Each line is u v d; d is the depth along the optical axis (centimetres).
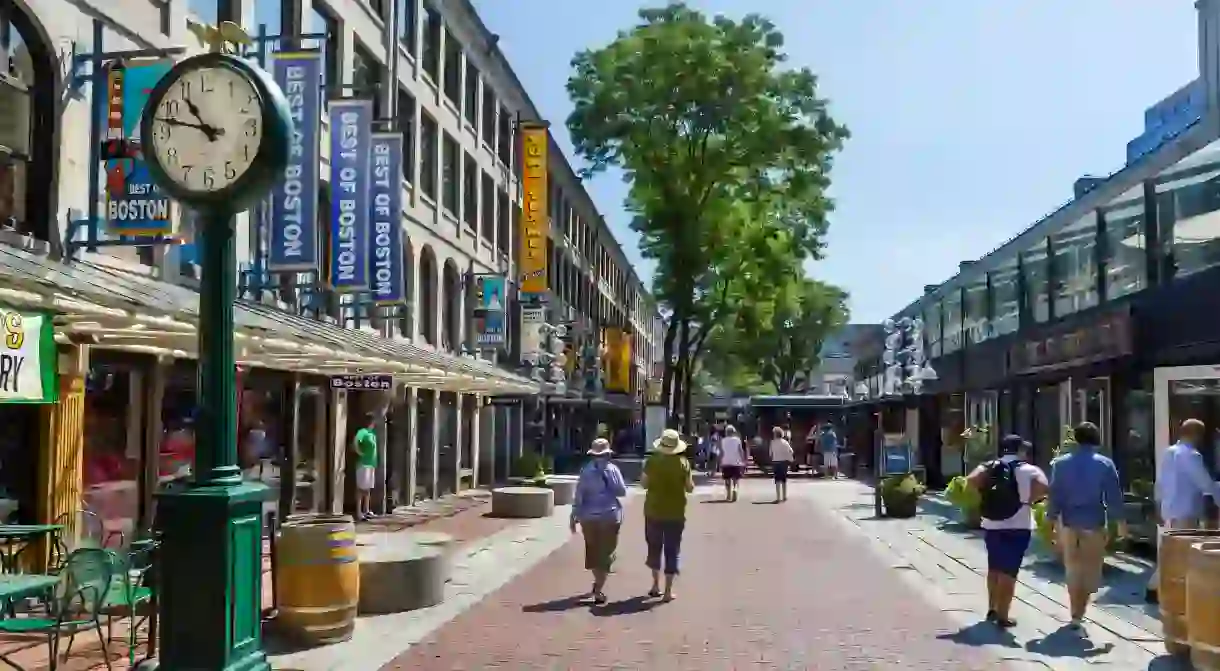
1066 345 1759
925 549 1608
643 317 9444
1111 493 972
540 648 901
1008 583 998
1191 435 1079
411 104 2541
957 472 2717
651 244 4272
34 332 888
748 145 3966
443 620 1023
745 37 3934
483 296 3073
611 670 825
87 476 1215
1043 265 1989
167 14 1394
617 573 1356
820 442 3828
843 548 1623
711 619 1034
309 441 1941
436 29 2781
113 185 1186
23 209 1147
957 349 2714
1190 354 1323
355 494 2116
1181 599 834
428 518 2120
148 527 1326
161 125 664
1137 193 1525
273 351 1366
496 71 3478
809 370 7362
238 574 654
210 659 634
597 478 1130
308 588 902
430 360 2078
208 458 657
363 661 849
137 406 1330
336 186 1816
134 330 1068
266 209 1702
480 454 3350
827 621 1024
